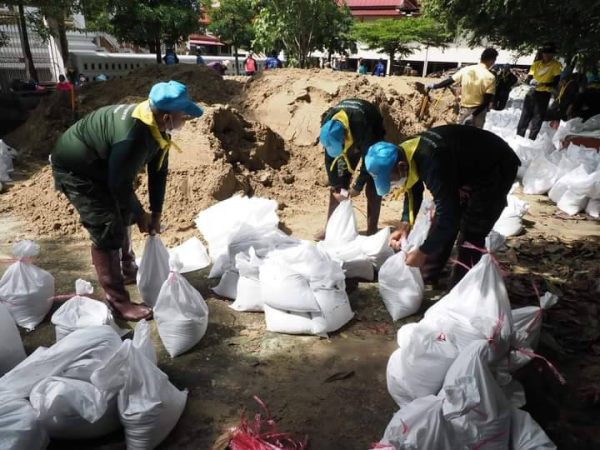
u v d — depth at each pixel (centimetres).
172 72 841
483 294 260
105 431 226
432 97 889
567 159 594
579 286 360
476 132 290
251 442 217
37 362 221
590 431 234
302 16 1199
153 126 279
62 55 1302
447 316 259
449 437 198
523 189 639
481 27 745
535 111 770
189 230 470
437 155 265
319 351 298
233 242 371
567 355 291
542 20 611
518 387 244
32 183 575
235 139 618
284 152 682
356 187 409
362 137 384
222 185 511
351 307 349
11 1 1016
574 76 832
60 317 281
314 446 227
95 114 290
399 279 332
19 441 194
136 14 1351
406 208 375
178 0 1441
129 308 329
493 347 223
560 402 254
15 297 312
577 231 498
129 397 217
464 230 320
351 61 2744
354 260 379
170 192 502
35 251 323
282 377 275
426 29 1952
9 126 906
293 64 1266
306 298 306
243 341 307
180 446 226
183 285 294
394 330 322
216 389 264
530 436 207
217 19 2075
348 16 1320
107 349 233
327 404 254
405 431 193
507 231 476
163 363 285
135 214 312
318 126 706
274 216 417
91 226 302
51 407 211
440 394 210
